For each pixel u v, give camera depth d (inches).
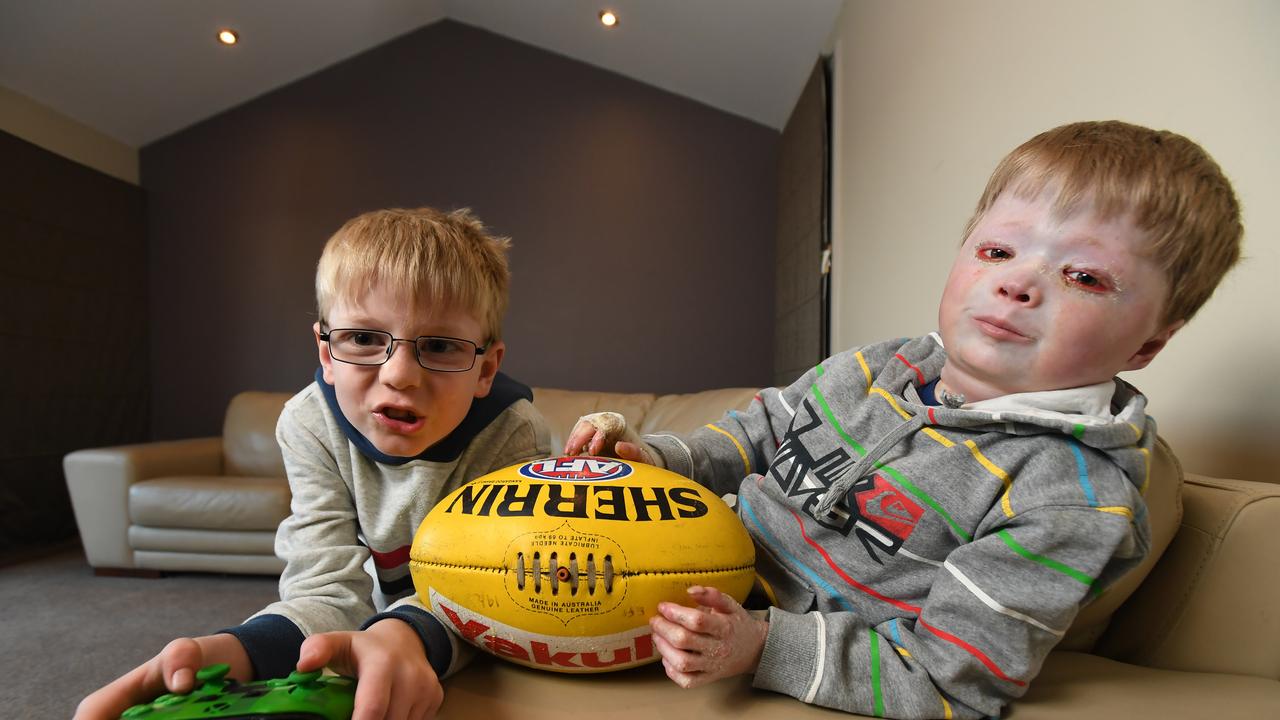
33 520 119.5
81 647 72.4
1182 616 24.6
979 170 52.5
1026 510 20.6
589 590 19.8
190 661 18.1
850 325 91.9
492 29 147.9
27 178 120.7
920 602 23.2
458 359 26.9
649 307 146.9
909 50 70.4
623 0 119.5
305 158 147.4
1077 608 19.8
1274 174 25.5
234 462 110.7
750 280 146.3
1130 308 20.9
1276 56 25.1
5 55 113.3
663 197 147.1
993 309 22.1
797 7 104.3
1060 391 22.3
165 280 147.3
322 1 127.5
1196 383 29.9
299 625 22.7
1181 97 30.5
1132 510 20.1
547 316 147.3
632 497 21.6
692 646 18.9
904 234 70.2
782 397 31.9
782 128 141.3
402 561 30.7
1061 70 40.6
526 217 147.9
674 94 147.3
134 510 96.0
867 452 25.5
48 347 123.8
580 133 147.9
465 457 30.4
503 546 20.4
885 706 20.0
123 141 143.4
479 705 20.2
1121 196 20.6
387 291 25.4
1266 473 25.8
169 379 147.1
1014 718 20.2
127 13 112.0
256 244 146.8
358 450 28.9
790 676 20.2
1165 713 20.4
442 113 148.6
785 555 26.5
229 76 137.7
